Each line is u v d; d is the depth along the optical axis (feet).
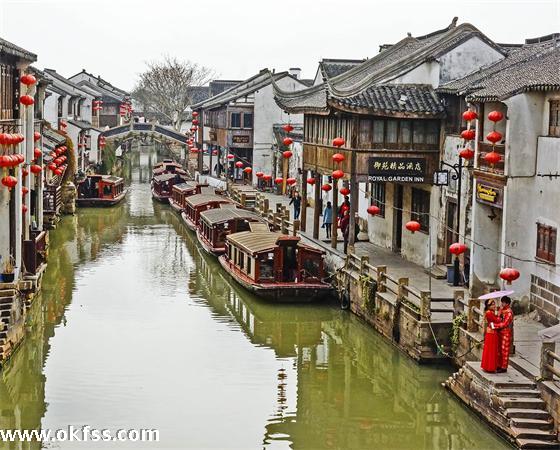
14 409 63.57
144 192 227.40
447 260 94.12
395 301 78.54
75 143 210.79
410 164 96.58
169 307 96.53
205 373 72.79
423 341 72.33
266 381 71.36
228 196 174.29
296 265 98.02
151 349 79.46
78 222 165.07
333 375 73.72
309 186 160.66
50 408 63.77
